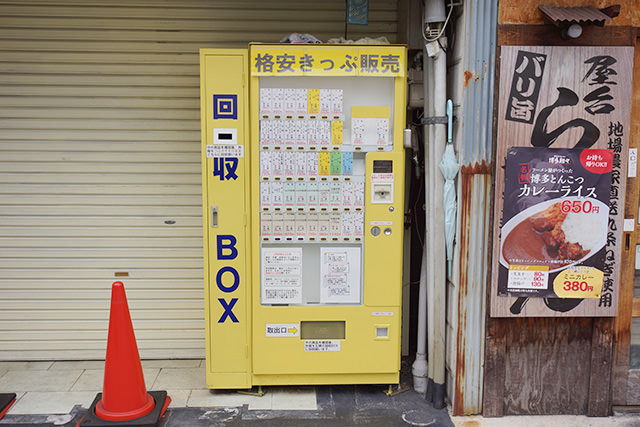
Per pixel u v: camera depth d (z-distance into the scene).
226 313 3.98
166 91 4.45
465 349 3.83
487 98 3.62
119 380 3.62
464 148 3.65
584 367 3.87
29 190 4.50
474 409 3.89
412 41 4.06
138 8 4.37
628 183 3.72
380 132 3.84
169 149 4.51
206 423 3.71
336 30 4.46
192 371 4.50
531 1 3.51
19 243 4.55
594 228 3.65
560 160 3.59
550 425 3.76
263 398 4.07
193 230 4.60
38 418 3.77
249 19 4.43
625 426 3.75
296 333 3.96
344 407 3.96
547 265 3.68
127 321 3.65
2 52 4.36
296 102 3.80
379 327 3.98
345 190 3.88
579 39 3.53
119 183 4.54
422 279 4.14
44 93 4.41
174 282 4.64
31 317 4.63
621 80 3.54
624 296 3.82
